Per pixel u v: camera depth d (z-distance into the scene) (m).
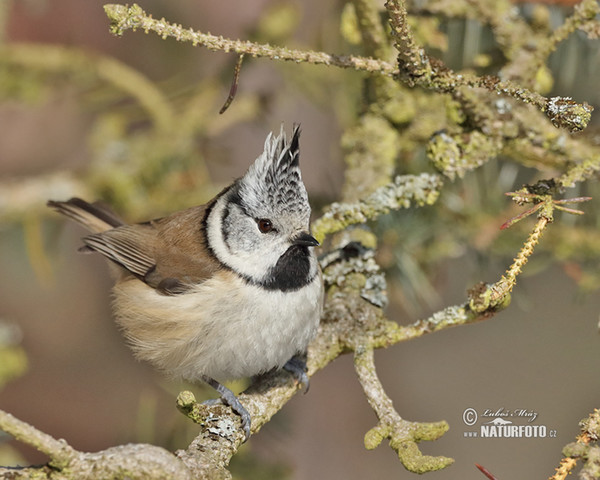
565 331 13.23
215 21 14.07
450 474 12.84
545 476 12.58
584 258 9.82
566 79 9.63
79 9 14.13
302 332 8.53
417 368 13.62
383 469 12.81
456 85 7.57
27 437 5.98
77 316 14.64
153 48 14.17
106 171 11.98
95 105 13.07
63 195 11.96
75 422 13.86
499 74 9.03
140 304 9.08
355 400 13.08
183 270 9.00
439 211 10.20
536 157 9.19
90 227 11.18
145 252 9.45
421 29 9.42
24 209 11.91
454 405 13.19
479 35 9.45
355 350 8.43
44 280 12.73
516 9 9.23
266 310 8.48
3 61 12.05
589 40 9.40
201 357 8.76
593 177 8.23
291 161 8.45
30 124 14.34
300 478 12.48
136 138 12.31
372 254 9.24
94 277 14.81
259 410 8.23
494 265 10.31
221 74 12.29
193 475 6.72
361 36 8.99
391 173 9.70
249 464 10.03
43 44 13.85
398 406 13.43
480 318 8.16
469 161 8.91
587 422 6.36
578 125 7.04
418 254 10.45
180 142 12.10
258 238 8.63
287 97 12.59
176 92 13.04
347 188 9.70
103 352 14.57
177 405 7.25
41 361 14.35
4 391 14.08
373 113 9.88
